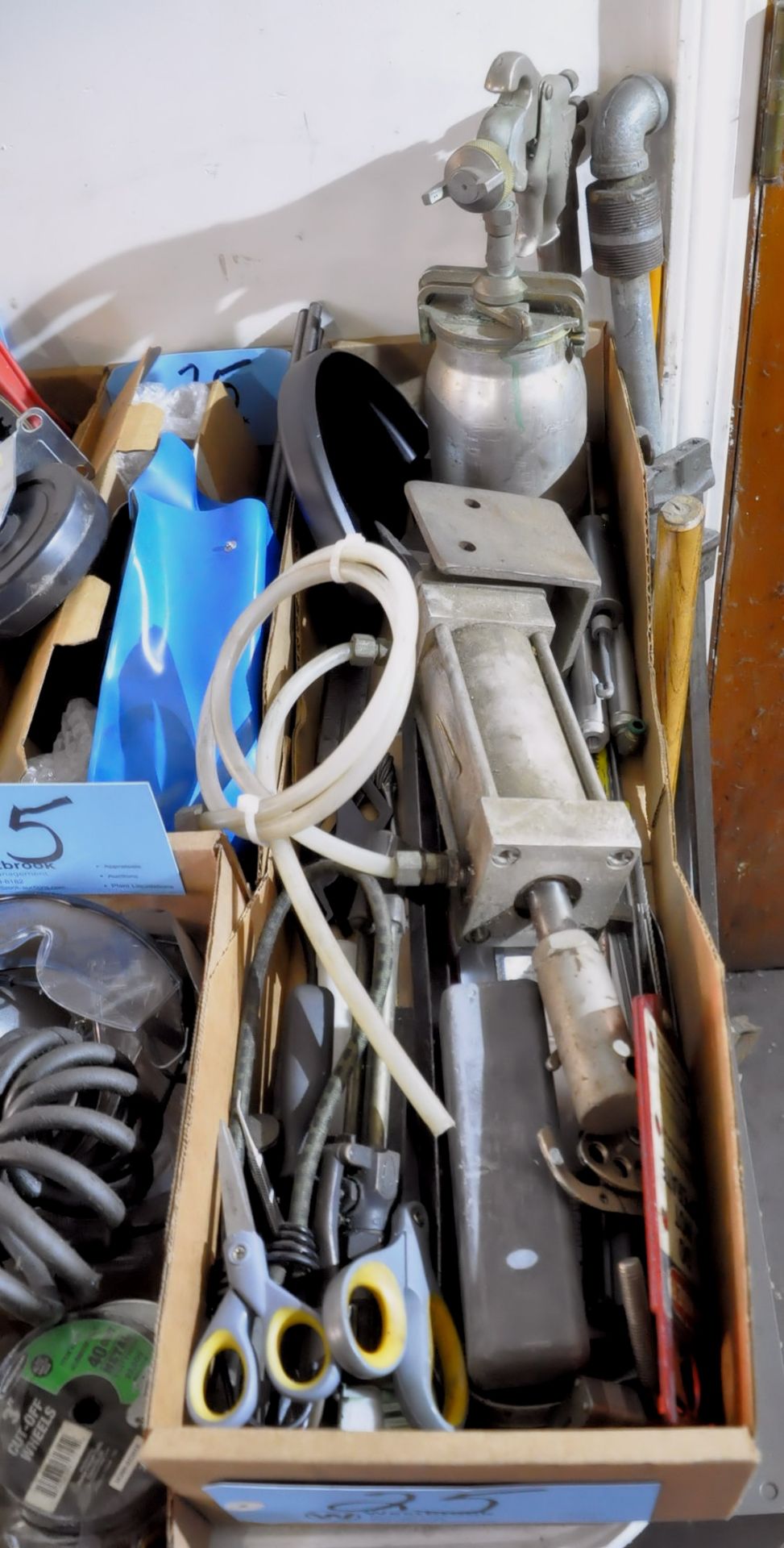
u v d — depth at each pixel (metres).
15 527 0.95
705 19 0.94
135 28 1.00
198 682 0.99
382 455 1.17
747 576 1.40
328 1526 0.70
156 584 1.02
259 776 0.87
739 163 1.03
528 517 0.96
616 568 1.06
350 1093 0.81
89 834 0.82
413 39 1.00
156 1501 0.68
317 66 1.02
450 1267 0.76
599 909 0.83
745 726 1.60
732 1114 0.64
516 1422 0.69
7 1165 0.72
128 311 1.23
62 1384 0.71
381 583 0.88
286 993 0.91
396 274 1.17
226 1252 0.66
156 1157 0.86
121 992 0.87
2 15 1.00
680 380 1.19
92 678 1.07
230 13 0.99
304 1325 0.68
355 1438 0.55
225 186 1.11
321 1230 0.71
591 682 1.00
